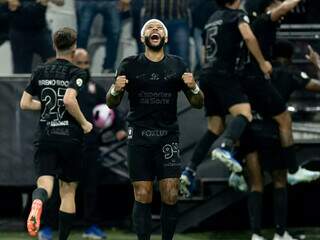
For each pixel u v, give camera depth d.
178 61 21.56
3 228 30.00
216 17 25.66
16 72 30.77
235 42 25.38
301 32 28.97
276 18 25.53
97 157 28.05
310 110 29.61
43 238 26.91
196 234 29.36
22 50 30.66
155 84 21.31
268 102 25.83
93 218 28.09
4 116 29.12
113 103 21.67
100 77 28.27
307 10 30.88
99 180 28.92
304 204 31.31
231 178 27.70
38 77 23.25
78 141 23.31
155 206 30.34
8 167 29.23
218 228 30.66
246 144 26.48
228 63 25.50
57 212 27.44
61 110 23.11
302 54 29.05
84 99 27.36
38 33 30.64
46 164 23.14
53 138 23.08
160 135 21.45
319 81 27.47
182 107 28.86
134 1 31.14
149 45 21.36
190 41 31.31
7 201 31.56
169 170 21.42
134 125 21.59
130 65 21.39
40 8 30.38
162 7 30.77
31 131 29.16
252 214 26.52
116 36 31.27
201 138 26.97
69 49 23.36
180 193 27.36
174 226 21.73
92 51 32.16
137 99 21.50
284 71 26.75
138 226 21.66
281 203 26.64
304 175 26.88
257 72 25.64
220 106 26.19
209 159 28.77
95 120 27.97
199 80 26.16
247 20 24.95
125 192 31.45
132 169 21.61
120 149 28.92
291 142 26.42
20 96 29.08
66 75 23.06
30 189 31.22
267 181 28.05
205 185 28.42
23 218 31.14
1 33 31.80
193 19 31.38
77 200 30.42
